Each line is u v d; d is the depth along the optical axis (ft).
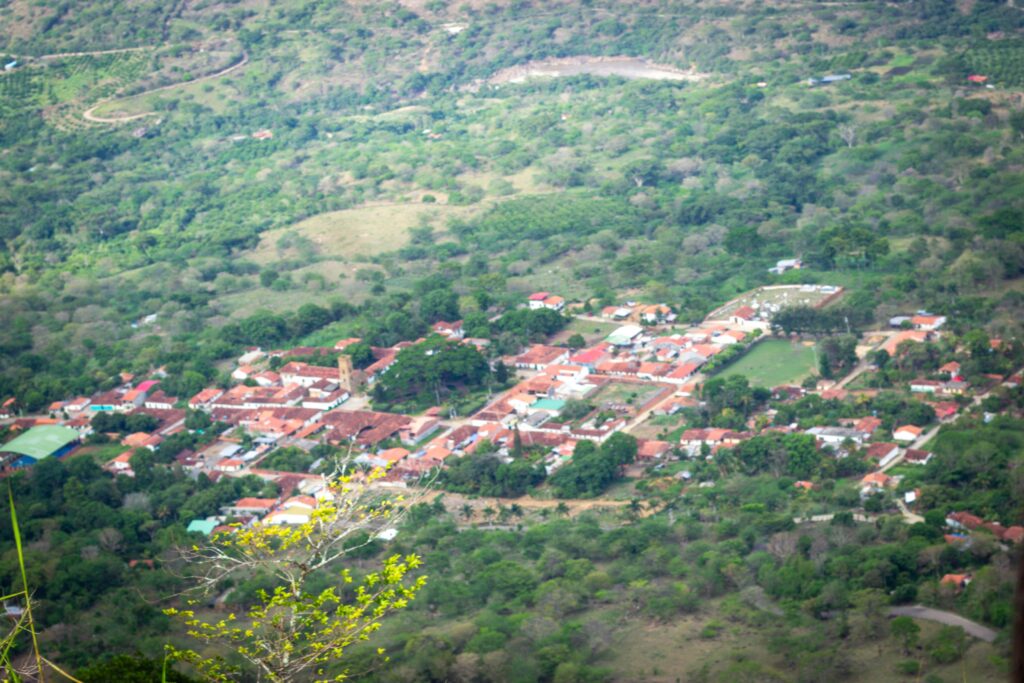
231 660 330.54
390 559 182.80
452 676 328.29
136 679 227.61
